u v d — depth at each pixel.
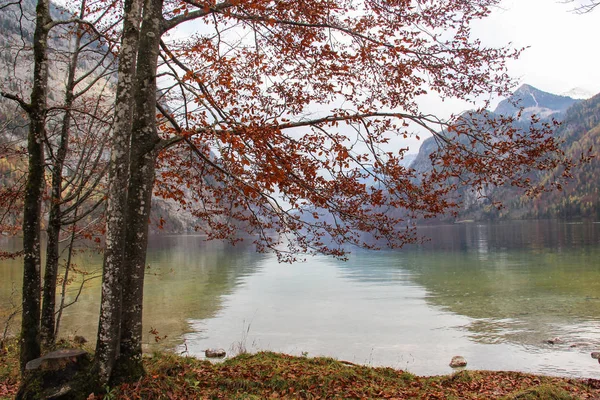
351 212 7.25
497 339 18.62
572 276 35.25
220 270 47.53
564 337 18.61
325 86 7.60
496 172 6.74
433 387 8.62
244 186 6.42
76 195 9.18
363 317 23.59
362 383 8.09
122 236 5.92
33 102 7.66
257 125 6.13
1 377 8.53
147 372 6.47
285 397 6.79
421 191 7.08
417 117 6.98
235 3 6.23
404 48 7.12
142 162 6.38
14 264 44.16
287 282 37.91
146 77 6.54
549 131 6.47
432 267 45.94
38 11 7.87
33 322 7.66
